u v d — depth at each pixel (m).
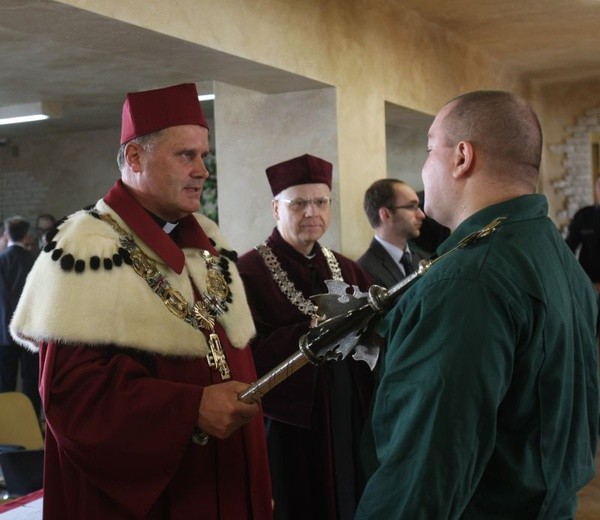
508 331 1.31
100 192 9.79
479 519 1.39
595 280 5.68
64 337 1.71
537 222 1.46
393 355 1.38
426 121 5.84
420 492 1.27
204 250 2.04
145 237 1.86
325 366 2.83
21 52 5.61
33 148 10.04
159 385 1.74
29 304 1.77
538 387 1.38
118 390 1.73
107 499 1.77
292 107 4.39
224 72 3.89
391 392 1.36
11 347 6.54
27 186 10.08
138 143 1.91
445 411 1.28
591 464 1.55
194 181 1.91
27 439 3.42
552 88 8.12
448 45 5.85
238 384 1.76
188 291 1.91
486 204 1.46
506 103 1.47
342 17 4.39
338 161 4.30
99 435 1.70
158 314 1.82
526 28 5.83
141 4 3.03
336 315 1.54
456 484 1.27
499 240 1.39
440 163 1.51
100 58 5.84
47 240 1.83
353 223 4.43
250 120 4.48
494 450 1.37
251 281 2.97
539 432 1.38
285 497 2.80
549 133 8.14
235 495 1.89
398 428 1.34
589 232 5.68
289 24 3.91
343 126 4.37
